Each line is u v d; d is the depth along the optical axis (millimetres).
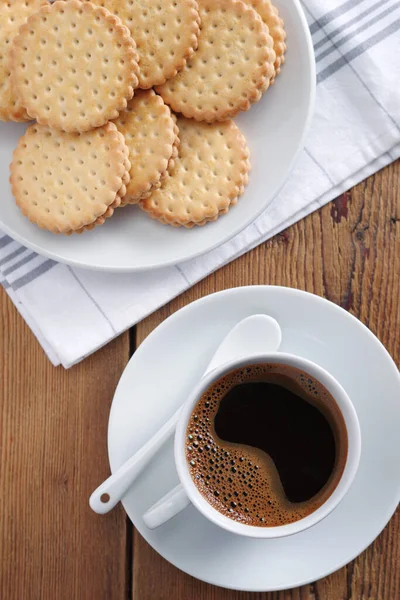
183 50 573
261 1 573
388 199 605
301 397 555
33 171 588
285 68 576
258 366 554
